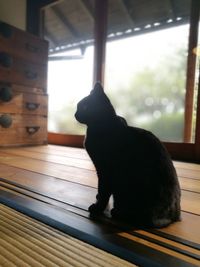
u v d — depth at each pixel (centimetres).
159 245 68
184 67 229
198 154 210
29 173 149
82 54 302
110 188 87
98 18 265
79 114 95
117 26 276
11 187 119
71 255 61
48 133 314
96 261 58
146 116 255
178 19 237
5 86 244
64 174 149
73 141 287
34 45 268
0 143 248
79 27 299
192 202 106
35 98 274
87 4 282
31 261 58
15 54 251
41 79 279
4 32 240
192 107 220
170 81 239
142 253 63
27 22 304
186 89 221
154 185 78
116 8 271
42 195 109
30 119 272
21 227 76
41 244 66
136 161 81
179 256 63
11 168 162
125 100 267
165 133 244
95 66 271
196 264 59
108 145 85
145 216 78
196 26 213
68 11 300
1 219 81
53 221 81
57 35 323
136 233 75
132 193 80
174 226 81
